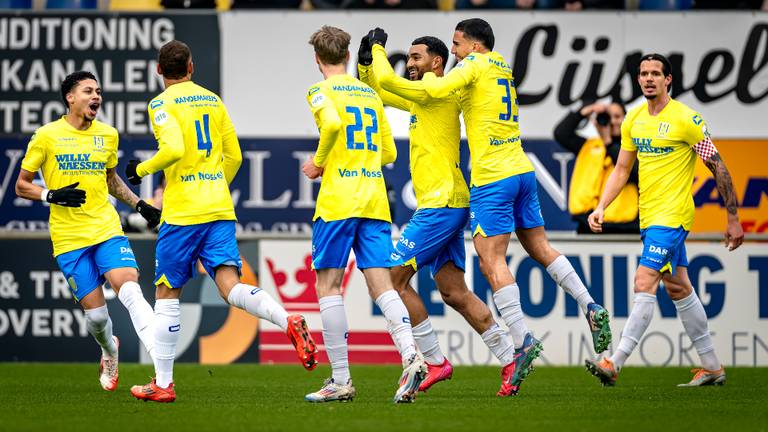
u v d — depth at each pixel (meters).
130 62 39.00
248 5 39.06
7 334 38.62
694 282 38.38
